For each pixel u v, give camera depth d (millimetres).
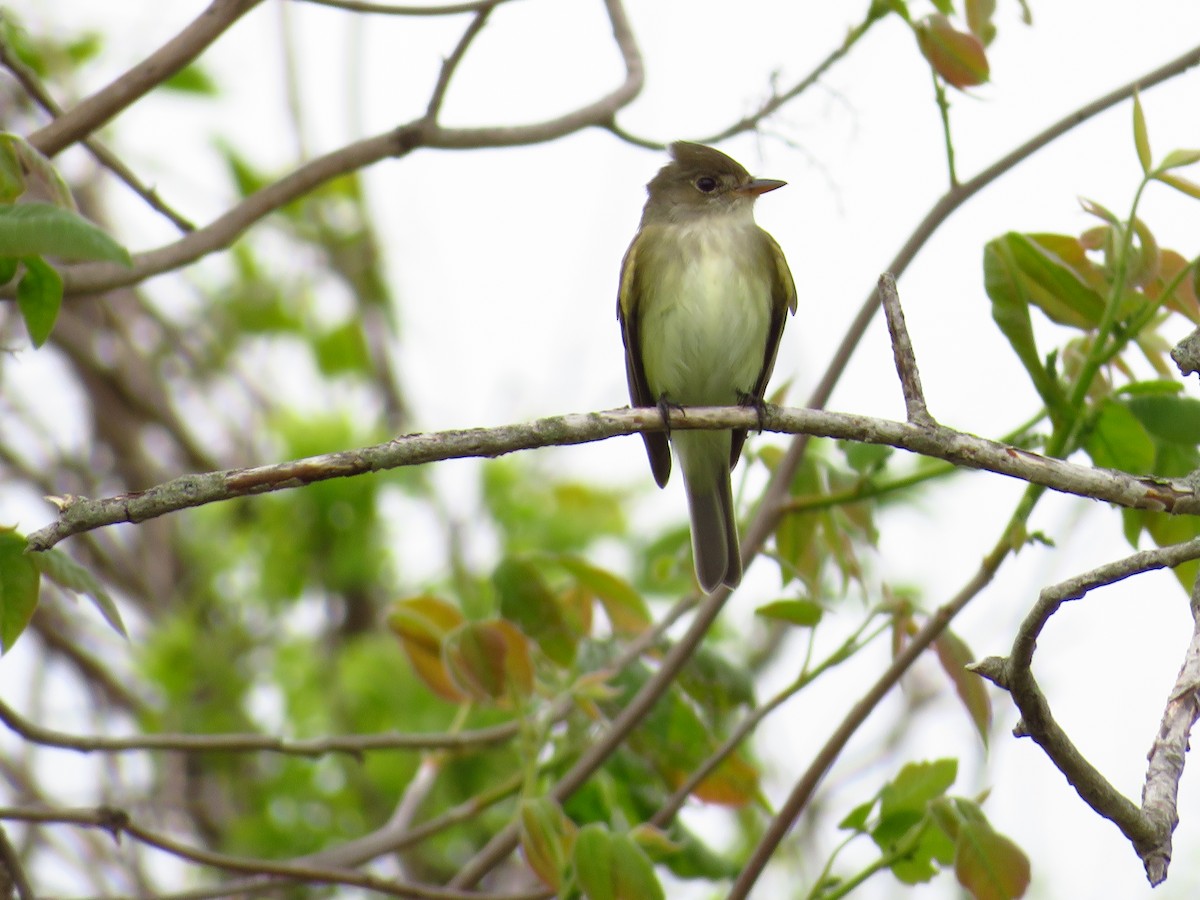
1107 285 8906
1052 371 8500
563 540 13891
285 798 12945
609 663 10289
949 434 7387
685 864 10180
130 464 14891
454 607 10039
